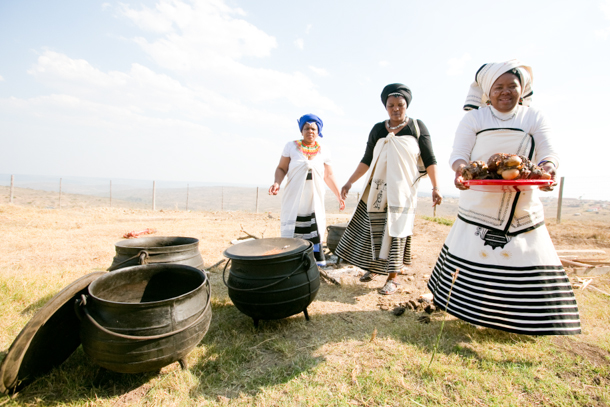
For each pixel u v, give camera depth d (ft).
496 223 8.71
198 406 6.95
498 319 8.54
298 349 9.11
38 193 136.67
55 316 7.22
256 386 7.55
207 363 8.44
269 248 11.51
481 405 6.67
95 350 7.05
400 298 13.00
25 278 13.69
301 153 15.10
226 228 31.09
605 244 23.89
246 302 9.81
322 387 7.40
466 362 8.16
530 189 8.07
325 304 12.44
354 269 17.74
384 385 7.34
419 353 8.61
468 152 9.43
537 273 8.38
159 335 7.07
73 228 29.45
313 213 15.24
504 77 8.70
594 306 11.49
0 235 23.76
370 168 13.42
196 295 7.94
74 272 15.42
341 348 9.06
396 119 12.76
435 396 6.92
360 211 14.16
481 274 8.83
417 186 13.20
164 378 7.66
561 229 29.19
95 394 7.20
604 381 7.25
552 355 8.32
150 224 33.45
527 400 6.80
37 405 6.91
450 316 10.96
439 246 24.20
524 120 8.93
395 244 12.96
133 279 8.96
